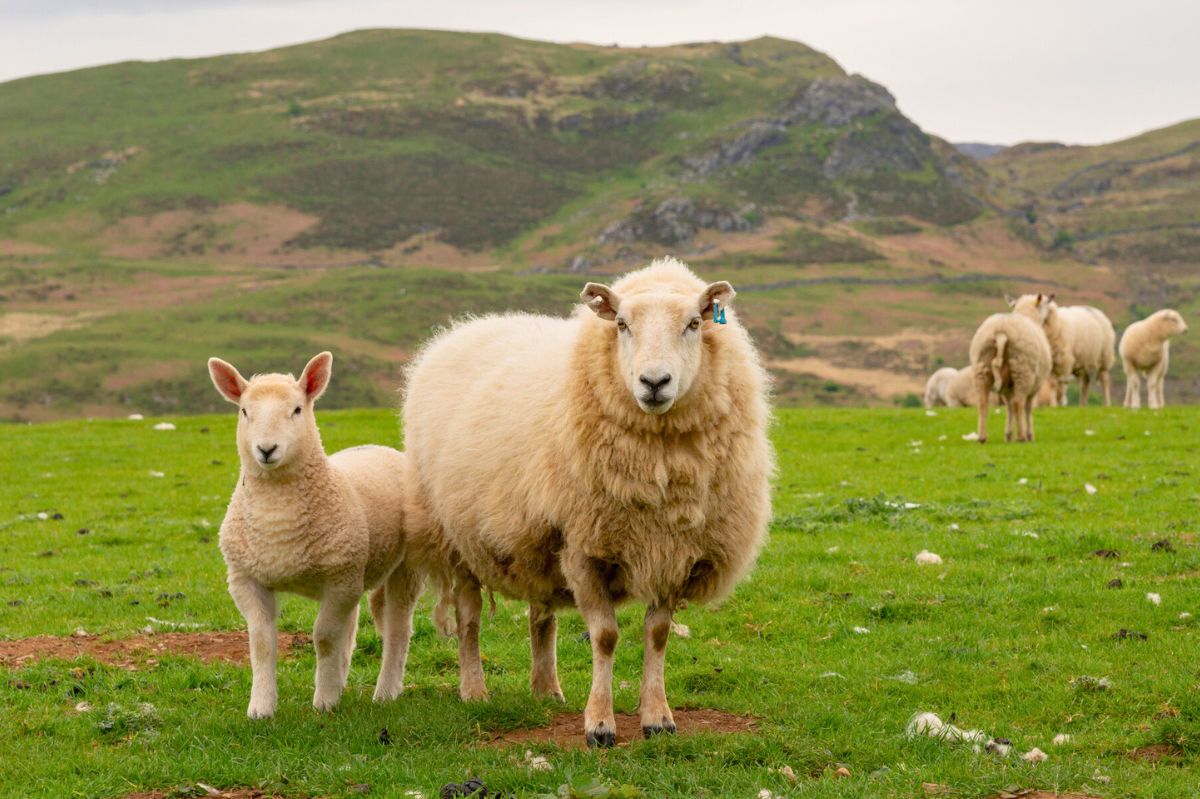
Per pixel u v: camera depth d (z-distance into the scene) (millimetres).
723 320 8227
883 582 13141
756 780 7035
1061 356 34688
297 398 8594
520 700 8906
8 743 8164
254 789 7191
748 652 10914
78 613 12977
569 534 8305
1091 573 13172
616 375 8133
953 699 9445
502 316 10477
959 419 32125
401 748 7887
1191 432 27406
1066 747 8133
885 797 6707
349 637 9672
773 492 20594
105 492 23453
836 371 181625
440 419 9539
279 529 8500
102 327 195500
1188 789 7012
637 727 8523
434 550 9516
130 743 8070
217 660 10562
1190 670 9648
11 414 153375
